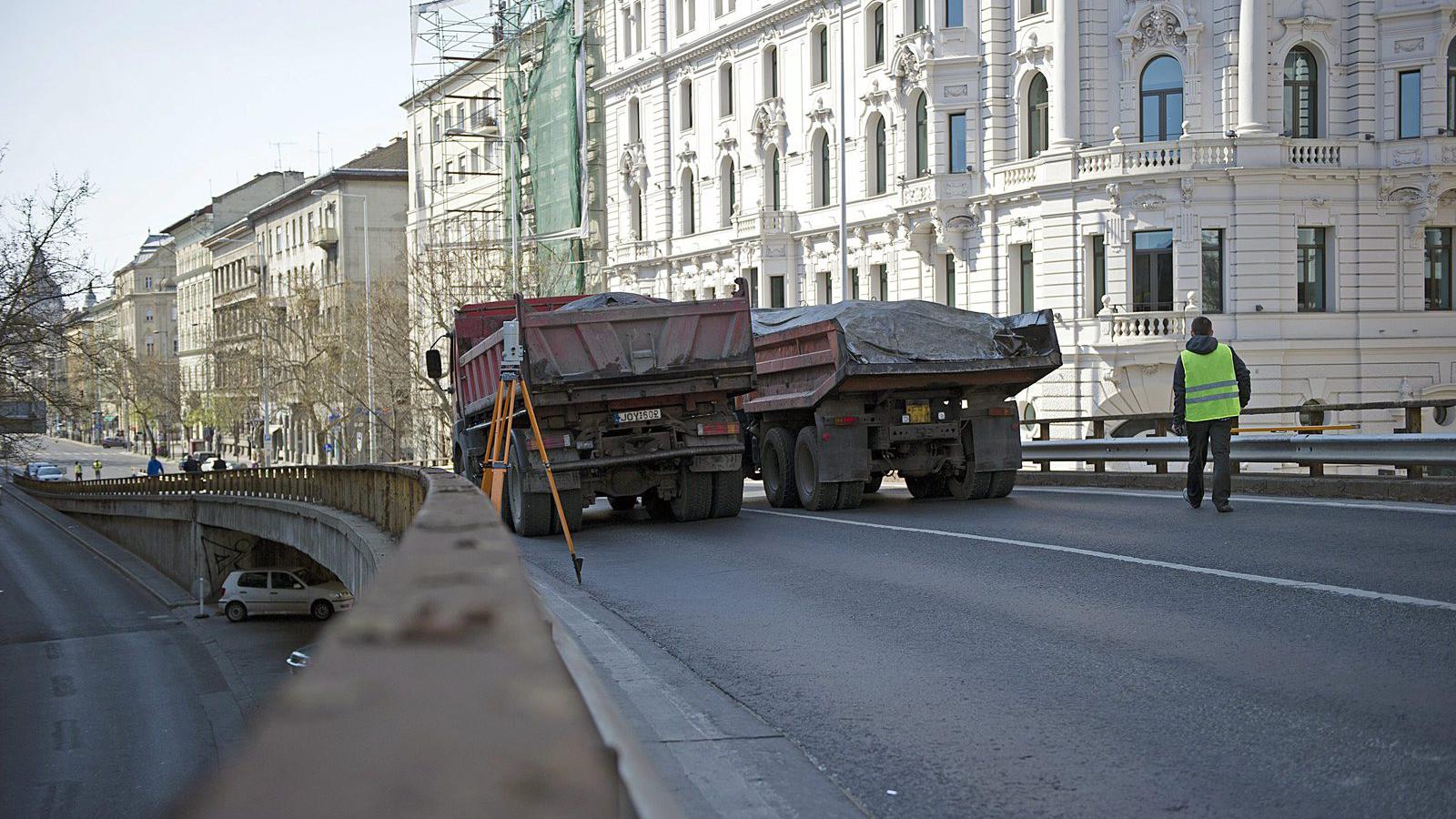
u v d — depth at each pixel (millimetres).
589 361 16141
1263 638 7340
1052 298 39906
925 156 43688
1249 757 5125
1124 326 38469
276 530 28594
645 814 640
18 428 53375
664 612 9719
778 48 50688
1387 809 4434
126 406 148250
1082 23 39188
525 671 767
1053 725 5820
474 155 77000
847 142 47156
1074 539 12469
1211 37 38094
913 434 17422
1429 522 12047
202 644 34969
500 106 73438
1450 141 37312
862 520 15875
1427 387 38531
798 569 11688
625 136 61188
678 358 16406
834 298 48625
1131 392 38781
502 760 623
